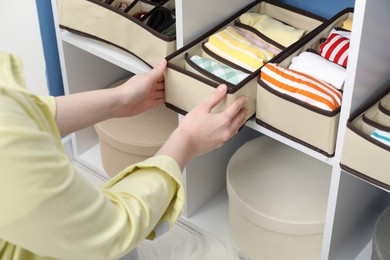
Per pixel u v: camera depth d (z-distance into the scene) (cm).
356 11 103
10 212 70
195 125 104
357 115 116
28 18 168
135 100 122
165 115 170
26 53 176
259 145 158
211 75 125
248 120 130
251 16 142
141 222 86
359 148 114
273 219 139
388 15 110
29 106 75
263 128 129
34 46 173
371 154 113
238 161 154
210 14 137
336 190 128
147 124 166
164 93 133
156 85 130
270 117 125
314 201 143
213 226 164
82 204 76
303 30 139
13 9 168
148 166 91
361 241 155
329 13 148
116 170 172
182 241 163
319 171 151
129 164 167
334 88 121
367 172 116
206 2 134
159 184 90
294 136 124
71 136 185
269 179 149
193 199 164
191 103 129
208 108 109
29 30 170
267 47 138
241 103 117
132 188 88
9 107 70
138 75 124
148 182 90
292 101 118
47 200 71
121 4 156
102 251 80
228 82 123
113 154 168
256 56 130
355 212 143
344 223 141
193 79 124
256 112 128
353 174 119
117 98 118
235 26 143
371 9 104
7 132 67
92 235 78
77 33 156
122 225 81
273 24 141
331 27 138
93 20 149
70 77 172
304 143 123
